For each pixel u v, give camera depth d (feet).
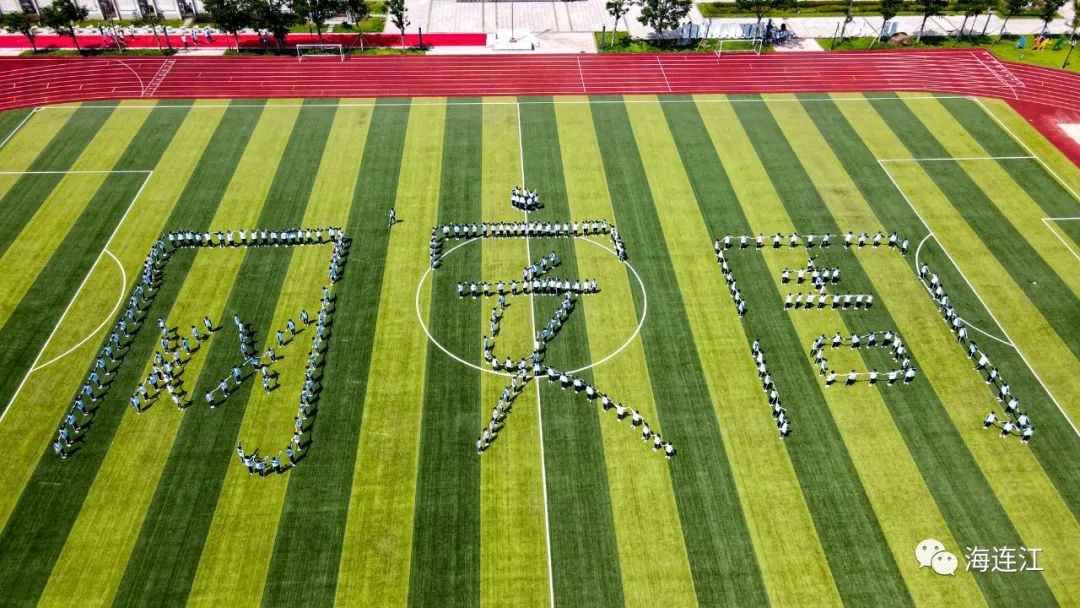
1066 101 256.93
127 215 202.59
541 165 224.53
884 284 183.11
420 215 204.64
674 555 129.80
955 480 141.18
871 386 158.51
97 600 122.11
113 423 148.97
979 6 291.79
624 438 148.36
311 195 211.00
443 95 259.80
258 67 272.51
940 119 247.70
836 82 269.23
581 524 134.00
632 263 189.67
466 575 126.41
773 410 153.69
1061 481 140.97
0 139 232.73
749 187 215.72
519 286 182.39
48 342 166.09
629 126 244.01
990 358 164.55
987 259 190.70
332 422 150.20
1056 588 125.29
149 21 288.51
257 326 170.91
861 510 136.36
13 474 140.05
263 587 124.26
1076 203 209.97
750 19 313.73
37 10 303.07
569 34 301.63
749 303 178.19
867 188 215.31
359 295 179.52
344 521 133.69
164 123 242.17
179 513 134.21
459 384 158.51
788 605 123.44
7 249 190.39
